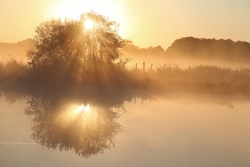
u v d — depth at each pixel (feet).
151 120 50.62
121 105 63.10
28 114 52.21
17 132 41.52
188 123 49.49
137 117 52.49
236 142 39.83
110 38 100.01
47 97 69.26
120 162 31.65
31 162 31.12
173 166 30.83
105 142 38.24
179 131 44.32
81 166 30.27
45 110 55.36
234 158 33.71
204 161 32.55
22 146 36.14
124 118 51.42
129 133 42.42
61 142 37.93
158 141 39.17
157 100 72.02
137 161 31.99
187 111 59.98
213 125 48.93
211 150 36.32
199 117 54.75
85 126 45.37
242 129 46.96
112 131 43.21
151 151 35.24
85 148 35.86
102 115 53.01
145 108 61.11
